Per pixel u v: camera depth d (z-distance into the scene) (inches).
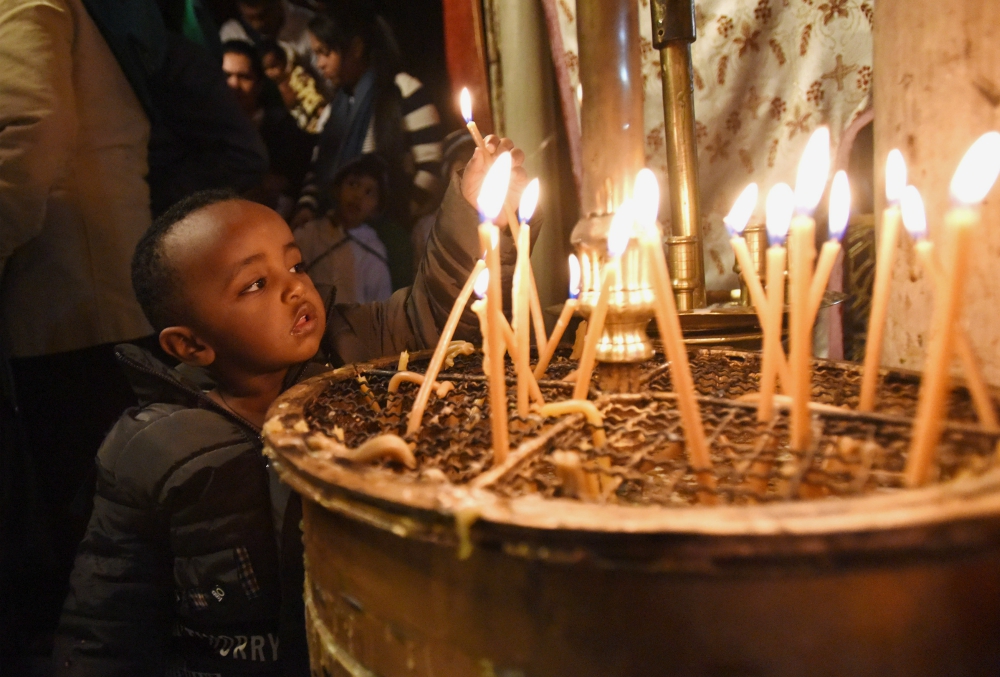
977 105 28.4
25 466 56.2
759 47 60.3
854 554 12.6
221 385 39.7
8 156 48.8
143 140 59.1
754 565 12.8
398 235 70.1
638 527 13.0
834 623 13.4
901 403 25.1
